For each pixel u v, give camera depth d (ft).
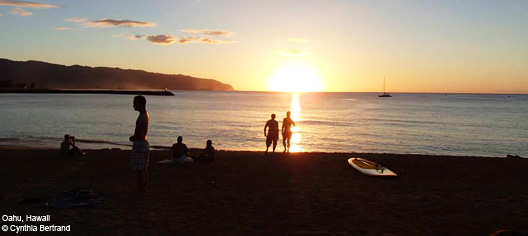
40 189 34.22
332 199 31.76
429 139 121.29
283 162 51.37
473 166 49.08
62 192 32.94
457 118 211.20
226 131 132.46
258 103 423.64
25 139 102.12
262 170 45.57
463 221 25.99
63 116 180.34
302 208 28.84
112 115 189.57
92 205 28.30
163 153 59.62
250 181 39.14
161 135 120.26
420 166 48.98
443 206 29.89
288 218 26.21
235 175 42.32
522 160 54.39
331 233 23.13
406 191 35.27
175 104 350.43
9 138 103.76
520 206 30.09
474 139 122.42
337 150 97.40
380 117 215.31
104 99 417.28
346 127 154.92
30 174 41.70
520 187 37.40
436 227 24.62
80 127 135.64
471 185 38.22
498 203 31.01
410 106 377.91
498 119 204.54
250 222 25.16
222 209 28.19
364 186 37.24
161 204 29.22
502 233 19.90
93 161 50.85
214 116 203.92
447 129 151.12
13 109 228.43
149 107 292.81
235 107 315.58
